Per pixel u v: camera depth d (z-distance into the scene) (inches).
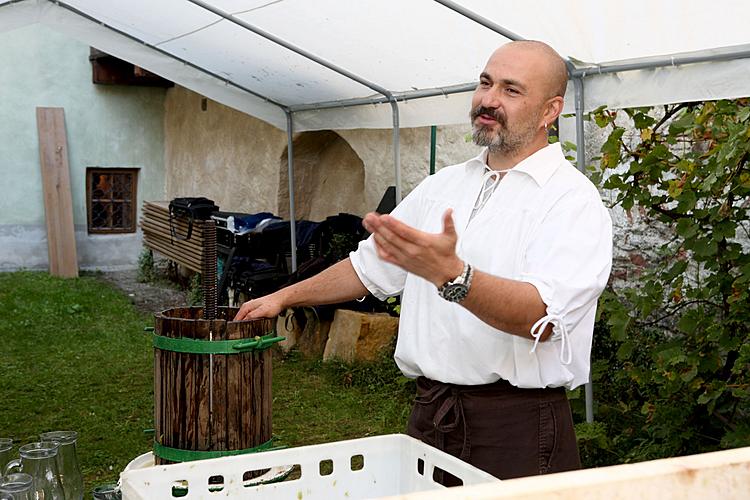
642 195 145.4
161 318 90.0
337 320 251.1
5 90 414.6
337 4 154.6
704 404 146.9
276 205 343.6
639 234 201.3
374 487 78.7
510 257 85.5
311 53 191.3
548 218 83.4
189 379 88.6
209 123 403.5
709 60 119.0
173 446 89.9
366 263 95.7
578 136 138.3
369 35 167.0
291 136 256.1
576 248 80.8
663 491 30.0
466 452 87.6
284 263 288.4
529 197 85.5
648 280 153.3
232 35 200.8
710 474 30.5
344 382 233.0
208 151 406.0
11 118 416.5
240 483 73.3
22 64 417.1
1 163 416.2
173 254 379.2
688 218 137.9
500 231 86.4
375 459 78.5
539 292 75.5
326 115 236.4
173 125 445.1
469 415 87.1
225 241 301.1
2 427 202.4
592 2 117.2
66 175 421.7
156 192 451.2
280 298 95.0
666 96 126.4
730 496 30.6
